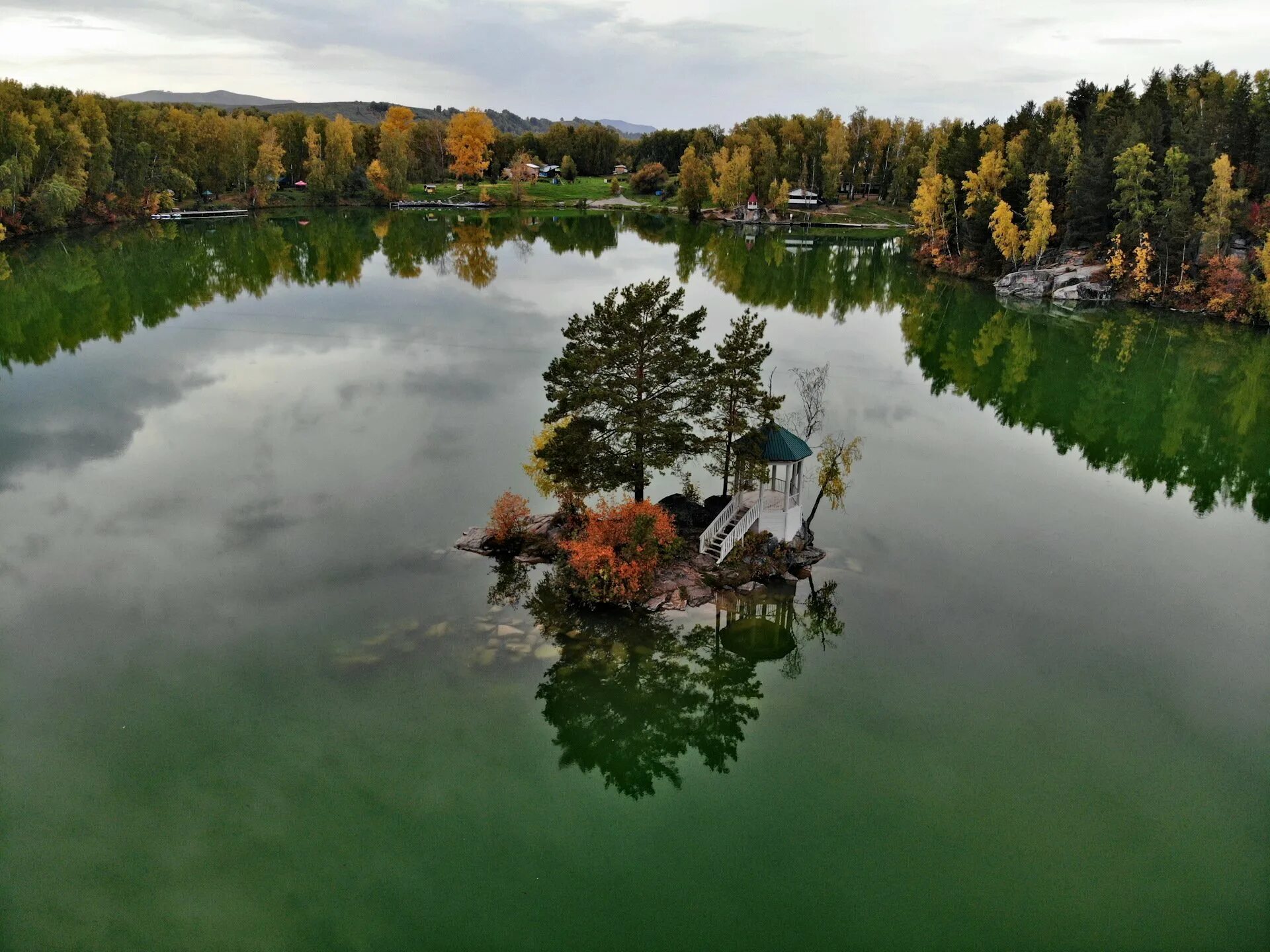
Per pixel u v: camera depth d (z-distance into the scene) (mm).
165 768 24516
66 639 30812
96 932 19297
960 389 67250
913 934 19359
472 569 36062
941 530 40875
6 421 53938
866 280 124562
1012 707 27750
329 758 24938
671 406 39969
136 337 75812
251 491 43812
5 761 24719
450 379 63750
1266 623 33156
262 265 116125
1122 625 32812
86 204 155500
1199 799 23875
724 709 27609
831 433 54781
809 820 22906
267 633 31281
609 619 32625
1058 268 118688
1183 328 95750
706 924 19547
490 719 26891
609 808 23219
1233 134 119625
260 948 18906
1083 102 157875
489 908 19922
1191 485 48281
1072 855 21797
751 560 36062
